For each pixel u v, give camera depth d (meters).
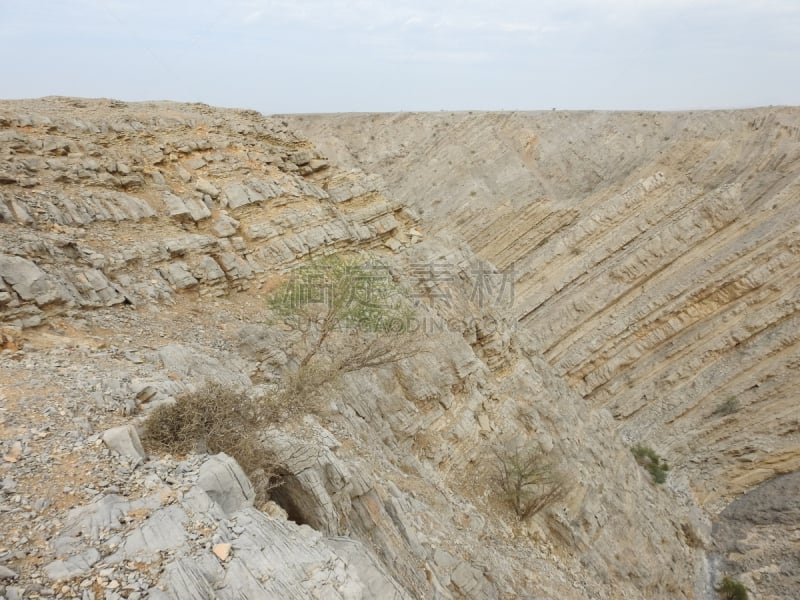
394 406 16.11
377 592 6.93
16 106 18.19
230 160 20.44
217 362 11.55
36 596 4.70
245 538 6.01
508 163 60.28
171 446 7.24
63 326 10.77
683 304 37.31
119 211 15.45
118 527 5.66
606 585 17.64
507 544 15.41
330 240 19.80
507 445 18.52
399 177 65.56
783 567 22.64
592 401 37.22
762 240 36.62
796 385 30.86
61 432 6.95
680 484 29.81
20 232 12.31
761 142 46.72
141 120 19.88
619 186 52.88
